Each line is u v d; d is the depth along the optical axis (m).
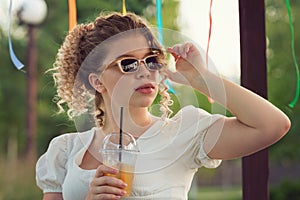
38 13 9.54
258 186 2.91
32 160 13.25
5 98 15.33
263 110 2.50
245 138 2.50
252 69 2.95
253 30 2.95
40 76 13.69
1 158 14.46
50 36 13.52
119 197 2.35
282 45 14.81
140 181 2.46
